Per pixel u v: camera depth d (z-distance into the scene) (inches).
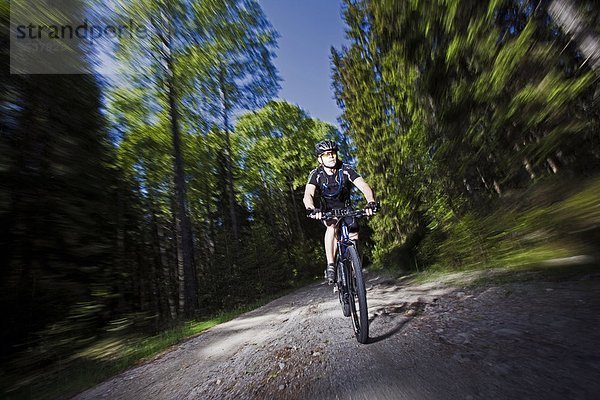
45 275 213.2
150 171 567.5
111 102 450.6
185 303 474.6
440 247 251.6
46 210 219.9
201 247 877.2
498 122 142.1
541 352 66.2
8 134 207.0
